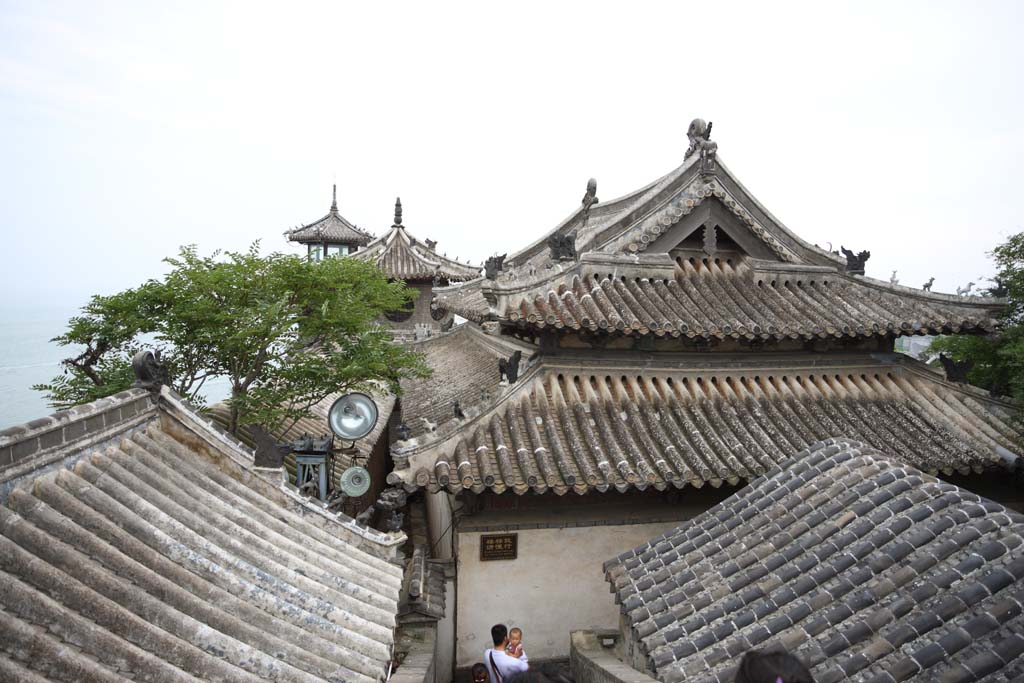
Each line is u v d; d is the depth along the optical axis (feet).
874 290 58.29
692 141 58.29
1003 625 21.29
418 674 37.17
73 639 21.13
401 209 139.85
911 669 20.98
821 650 23.62
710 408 52.26
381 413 85.20
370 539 39.17
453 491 42.73
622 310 50.39
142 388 36.09
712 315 51.96
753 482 39.14
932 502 29.27
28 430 25.55
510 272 57.98
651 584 33.53
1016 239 57.26
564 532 50.19
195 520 31.81
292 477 58.75
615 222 54.65
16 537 23.06
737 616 28.12
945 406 55.42
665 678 26.12
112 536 26.63
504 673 40.55
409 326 133.49
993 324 54.70
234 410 53.36
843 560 28.14
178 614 25.08
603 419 49.29
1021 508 55.16
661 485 45.09
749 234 57.57
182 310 50.78
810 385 55.98
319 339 56.90
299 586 32.12
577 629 50.34
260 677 24.73
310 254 57.31
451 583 49.52
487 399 49.32
